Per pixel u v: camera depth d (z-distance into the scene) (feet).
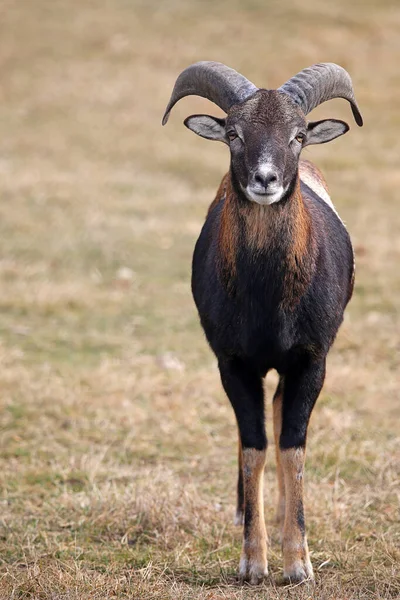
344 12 329.31
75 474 86.33
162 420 99.50
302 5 333.01
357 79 279.08
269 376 111.24
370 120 252.21
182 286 148.46
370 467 87.86
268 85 270.26
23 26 316.81
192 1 339.57
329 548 71.20
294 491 66.39
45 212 185.57
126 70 287.28
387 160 223.51
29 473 86.43
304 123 65.57
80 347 123.34
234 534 74.23
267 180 61.05
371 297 139.23
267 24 317.83
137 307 138.72
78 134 243.19
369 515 78.07
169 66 290.35
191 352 121.80
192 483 82.69
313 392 67.46
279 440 67.56
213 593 63.10
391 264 154.61
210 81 71.15
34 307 136.67
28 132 245.04
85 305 138.31
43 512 78.43
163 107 262.26
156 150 231.09
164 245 168.14
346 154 226.79
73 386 107.86
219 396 106.52
